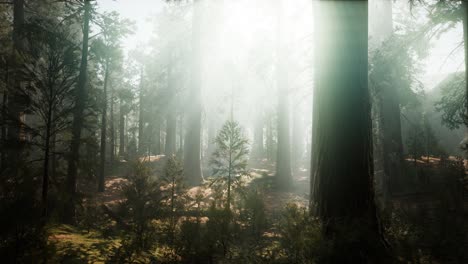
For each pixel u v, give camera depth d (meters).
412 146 20.30
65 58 7.70
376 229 5.56
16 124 7.23
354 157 5.84
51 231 5.42
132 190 7.16
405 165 16.81
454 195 10.02
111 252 5.25
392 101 17.58
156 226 6.67
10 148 6.84
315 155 6.32
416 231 6.14
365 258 4.58
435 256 5.21
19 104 7.29
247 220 6.96
